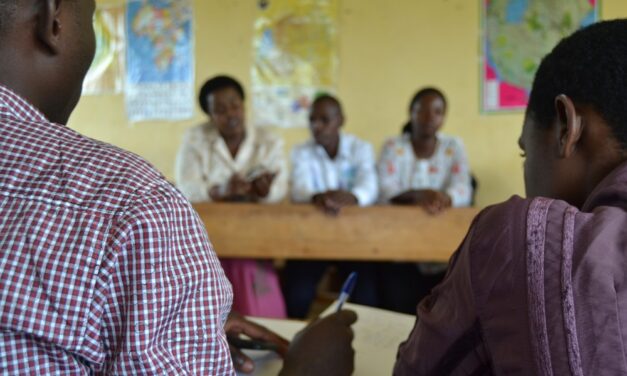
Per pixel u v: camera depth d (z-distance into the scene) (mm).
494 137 3338
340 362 819
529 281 485
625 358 438
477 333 526
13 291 420
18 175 453
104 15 3676
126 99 3707
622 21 585
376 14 3400
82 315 430
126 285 442
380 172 2381
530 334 469
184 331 466
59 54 518
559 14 3172
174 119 3664
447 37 3338
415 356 586
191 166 2271
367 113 3473
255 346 937
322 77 3488
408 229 1712
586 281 464
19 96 490
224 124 2221
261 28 3516
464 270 545
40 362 429
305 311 2082
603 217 503
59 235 437
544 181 627
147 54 3654
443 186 2332
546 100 608
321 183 2395
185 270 467
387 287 2072
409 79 3406
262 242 1728
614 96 553
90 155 475
